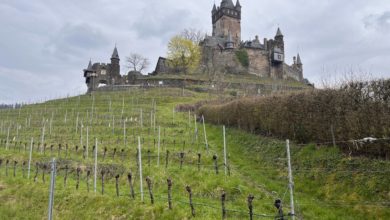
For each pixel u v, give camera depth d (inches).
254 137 1211.2
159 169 940.0
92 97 3245.6
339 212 645.3
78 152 1251.8
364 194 653.3
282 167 908.0
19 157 1216.8
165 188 823.7
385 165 674.8
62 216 738.8
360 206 634.2
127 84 4183.1
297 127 989.8
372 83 743.1
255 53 5265.8
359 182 683.4
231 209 668.7
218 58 5093.5
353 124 769.6
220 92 3523.6
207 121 1739.7
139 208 691.4
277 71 5339.6
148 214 669.9
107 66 4680.1
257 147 1113.4
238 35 5944.9
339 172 744.3
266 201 719.7
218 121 1606.8
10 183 937.5
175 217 641.0
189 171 898.7
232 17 5949.8
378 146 706.8
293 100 1018.1
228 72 5027.1
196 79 4116.6
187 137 1392.7
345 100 807.7
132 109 2380.7
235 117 1432.1
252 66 5196.9
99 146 1285.7
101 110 2433.6
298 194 750.5
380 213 597.3
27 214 768.3
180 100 2940.5
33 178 981.8
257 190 775.7
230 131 1408.7
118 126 1752.0
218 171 901.8
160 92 3353.8
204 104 2050.9
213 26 6309.1
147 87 3752.5
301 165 860.0
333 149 823.1
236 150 1169.4
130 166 993.5
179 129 1568.7
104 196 770.2
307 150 893.2
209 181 815.1
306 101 955.3
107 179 952.3
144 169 952.9
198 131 1510.8
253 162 1014.4
